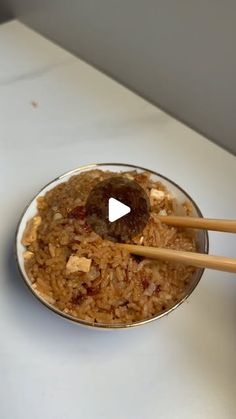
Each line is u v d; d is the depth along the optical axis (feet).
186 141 1.00
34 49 1.17
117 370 0.74
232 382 0.72
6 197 0.92
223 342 0.76
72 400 0.71
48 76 1.11
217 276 0.81
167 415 0.70
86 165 0.91
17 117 1.05
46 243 0.75
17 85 1.10
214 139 0.98
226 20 0.78
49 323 0.78
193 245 0.77
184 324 0.78
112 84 1.10
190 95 0.95
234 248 0.85
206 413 0.70
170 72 0.95
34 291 0.71
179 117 1.02
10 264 0.84
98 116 1.05
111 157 0.98
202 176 0.94
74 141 1.01
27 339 0.77
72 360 0.75
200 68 0.88
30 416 0.70
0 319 0.79
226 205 0.90
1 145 1.00
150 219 0.76
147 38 0.94
